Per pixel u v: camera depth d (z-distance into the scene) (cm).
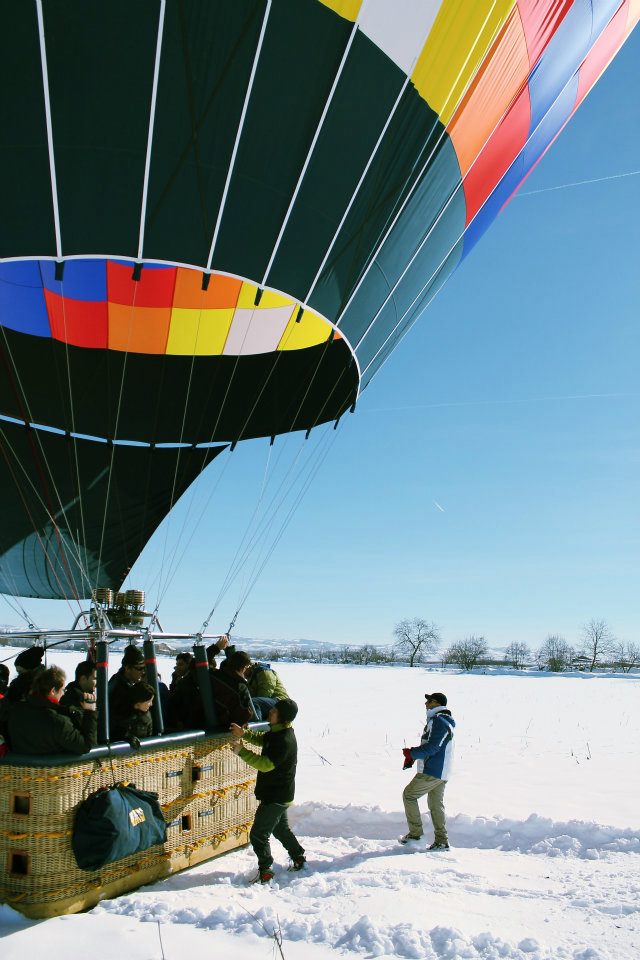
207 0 641
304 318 1138
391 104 759
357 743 1359
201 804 582
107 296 1133
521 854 628
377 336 994
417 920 435
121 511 1345
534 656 10056
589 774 1005
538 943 400
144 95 664
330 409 1191
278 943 382
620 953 388
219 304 1154
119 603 777
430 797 653
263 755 543
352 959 381
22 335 1177
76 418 1260
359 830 729
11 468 1239
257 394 1276
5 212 688
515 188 1063
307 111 720
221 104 688
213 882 532
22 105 646
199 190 721
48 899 439
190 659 723
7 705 504
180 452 1351
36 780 446
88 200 696
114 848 455
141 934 411
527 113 928
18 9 610
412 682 4122
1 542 1260
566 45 888
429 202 882
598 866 578
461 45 754
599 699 2809
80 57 636
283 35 677
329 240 809
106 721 497
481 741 1400
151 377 1260
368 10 688
